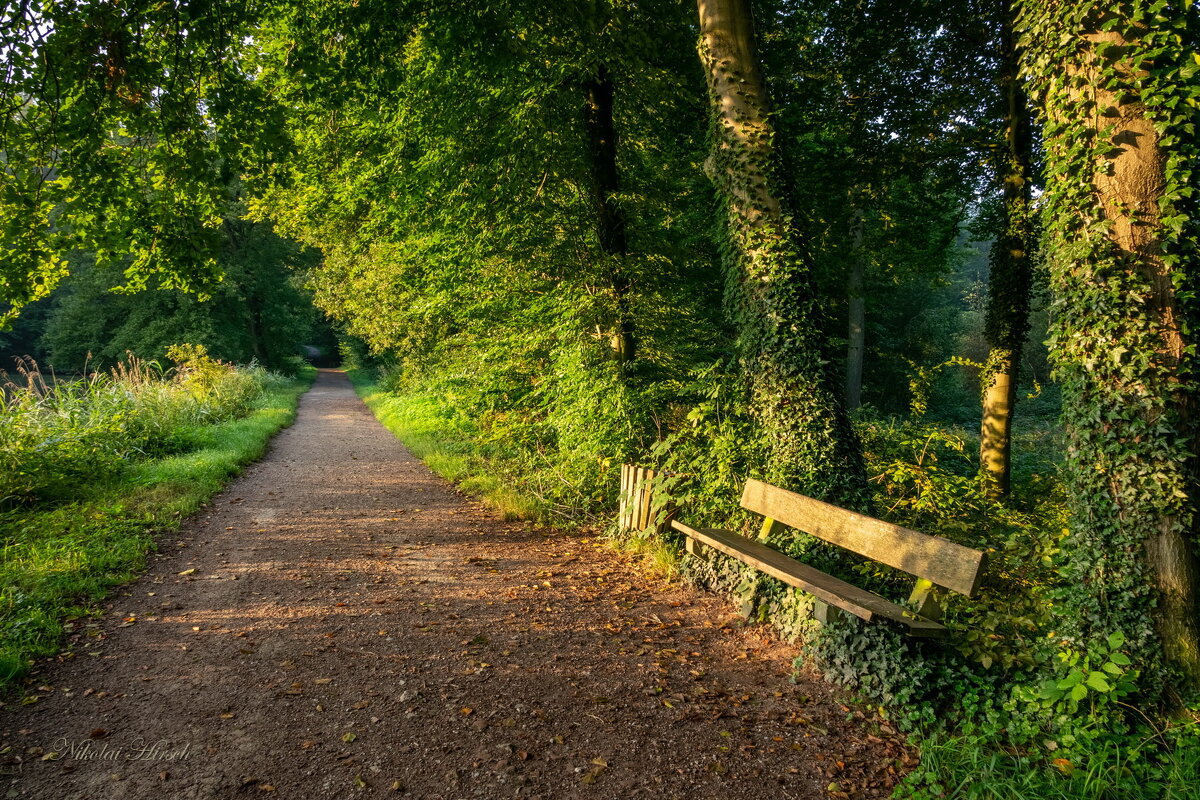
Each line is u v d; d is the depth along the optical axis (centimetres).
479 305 933
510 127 794
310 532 662
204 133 559
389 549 612
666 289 853
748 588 463
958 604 385
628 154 960
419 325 1440
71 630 404
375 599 483
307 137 1085
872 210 1183
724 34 546
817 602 395
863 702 344
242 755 286
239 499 798
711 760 294
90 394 1001
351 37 661
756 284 538
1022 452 1256
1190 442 293
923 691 329
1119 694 284
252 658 380
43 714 311
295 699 336
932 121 991
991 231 1122
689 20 855
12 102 469
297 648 396
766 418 536
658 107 938
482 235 859
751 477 547
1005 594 446
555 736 309
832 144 1049
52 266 550
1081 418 315
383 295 1495
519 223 844
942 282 1534
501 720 322
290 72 666
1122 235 299
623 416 725
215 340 2800
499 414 1025
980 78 954
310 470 1022
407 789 268
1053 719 296
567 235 864
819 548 456
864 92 991
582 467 782
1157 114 290
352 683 354
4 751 280
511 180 821
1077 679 286
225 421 1417
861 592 381
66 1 463
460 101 806
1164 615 294
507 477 913
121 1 480
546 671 376
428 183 880
